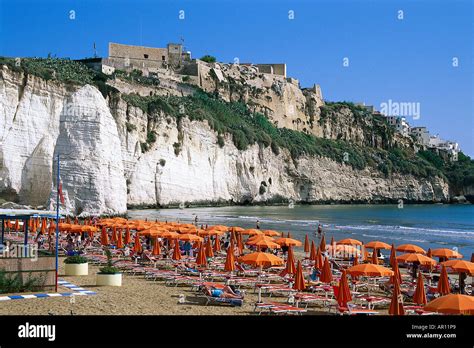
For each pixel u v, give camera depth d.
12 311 18.02
